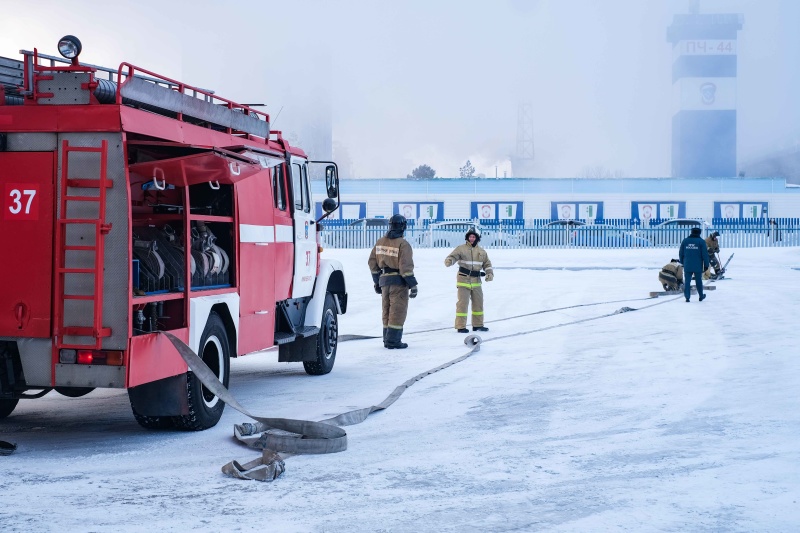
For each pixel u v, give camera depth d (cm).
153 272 710
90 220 663
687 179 5775
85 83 671
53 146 674
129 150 702
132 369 666
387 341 1399
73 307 666
